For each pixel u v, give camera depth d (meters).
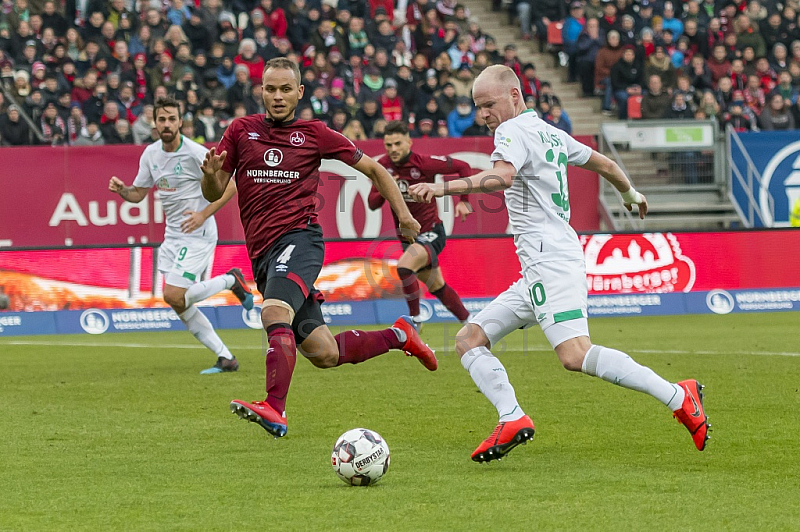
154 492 16.81
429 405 26.30
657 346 39.28
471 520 14.70
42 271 49.38
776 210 63.50
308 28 68.19
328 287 48.00
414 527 14.34
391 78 64.06
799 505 15.48
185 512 15.43
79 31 64.62
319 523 14.63
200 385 30.67
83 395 28.70
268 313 19.09
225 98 61.62
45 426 23.56
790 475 17.67
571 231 18.80
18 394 29.00
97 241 55.03
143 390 29.64
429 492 16.55
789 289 54.09
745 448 20.14
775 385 28.75
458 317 39.31
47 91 60.19
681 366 33.09
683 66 71.94
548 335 18.59
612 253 52.56
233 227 53.94
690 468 18.33
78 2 66.94
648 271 52.97
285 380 18.62
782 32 75.25
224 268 49.81
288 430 22.83
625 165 62.81
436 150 56.97
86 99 60.22
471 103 64.00
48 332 49.22
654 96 68.25
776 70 74.12
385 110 63.47
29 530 14.53
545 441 21.11
